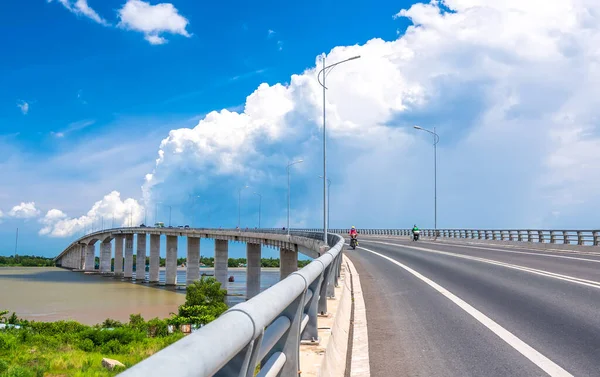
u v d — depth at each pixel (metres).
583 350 8.23
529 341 8.91
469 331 9.84
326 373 5.93
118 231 166.38
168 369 1.76
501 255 32.59
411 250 42.78
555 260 27.62
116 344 36.81
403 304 13.49
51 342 36.25
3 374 21.84
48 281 152.62
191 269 123.94
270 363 4.16
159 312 77.31
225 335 2.39
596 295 14.22
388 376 6.88
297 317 4.88
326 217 39.34
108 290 119.44
